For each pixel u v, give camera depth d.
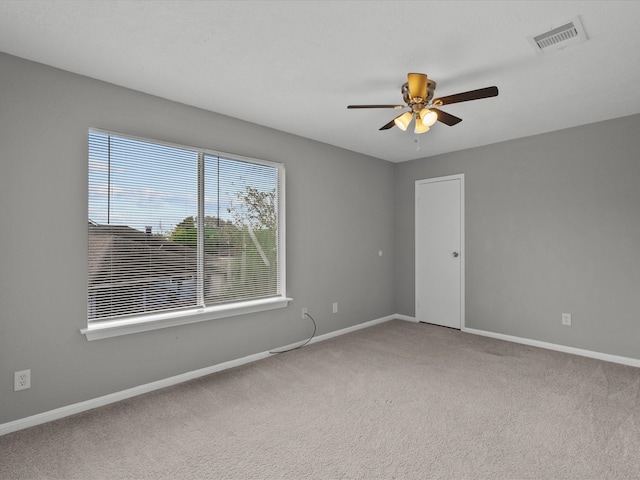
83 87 2.47
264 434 2.17
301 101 2.95
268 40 2.06
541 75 2.48
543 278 3.84
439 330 4.55
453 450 2.00
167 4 1.74
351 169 4.52
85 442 2.08
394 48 2.14
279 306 3.65
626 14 1.81
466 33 1.98
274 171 3.68
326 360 3.46
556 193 3.74
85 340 2.48
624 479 1.75
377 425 2.26
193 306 3.04
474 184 4.39
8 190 2.18
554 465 1.86
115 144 2.62
